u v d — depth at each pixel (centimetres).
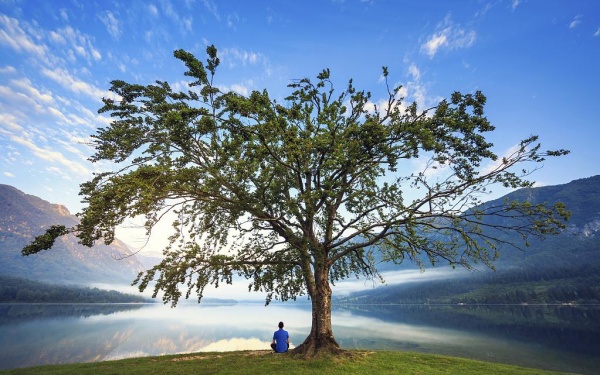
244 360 1706
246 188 1931
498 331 8419
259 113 1391
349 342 6431
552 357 4750
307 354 1675
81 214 1174
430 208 1748
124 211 1191
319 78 1773
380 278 2153
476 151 1631
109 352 5922
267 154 1564
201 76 1341
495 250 1623
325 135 1734
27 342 6912
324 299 1806
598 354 4972
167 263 1571
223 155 1460
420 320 12519
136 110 1597
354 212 2109
